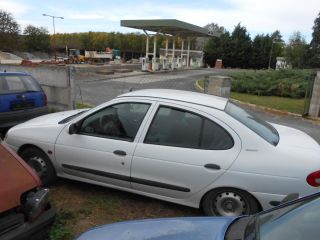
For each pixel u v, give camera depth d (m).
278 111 14.37
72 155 5.14
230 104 5.15
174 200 4.73
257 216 2.75
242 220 2.77
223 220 2.79
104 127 5.04
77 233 4.26
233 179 4.35
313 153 4.41
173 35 43.06
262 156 4.32
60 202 5.03
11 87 8.19
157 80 26.59
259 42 72.12
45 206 3.58
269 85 19.70
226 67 72.81
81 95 15.42
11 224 3.24
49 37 92.06
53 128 5.38
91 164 5.04
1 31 74.44
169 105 4.77
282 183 4.22
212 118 4.56
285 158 4.29
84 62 51.22
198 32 40.31
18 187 3.36
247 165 4.31
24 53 79.44
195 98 4.97
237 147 4.41
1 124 7.81
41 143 5.35
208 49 72.31
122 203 5.11
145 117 4.82
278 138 4.81
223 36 72.56
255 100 17.03
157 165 4.64
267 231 2.47
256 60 72.00
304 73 22.92
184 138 4.62
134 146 4.77
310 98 13.68
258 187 4.29
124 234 2.66
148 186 4.77
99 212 4.82
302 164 4.23
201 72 39.38
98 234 2.73
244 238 2.43
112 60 57.19
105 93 17.52
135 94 5.09
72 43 96.50
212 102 4.89
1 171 3.44
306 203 2.64
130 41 89.88
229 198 4.45
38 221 3.43
